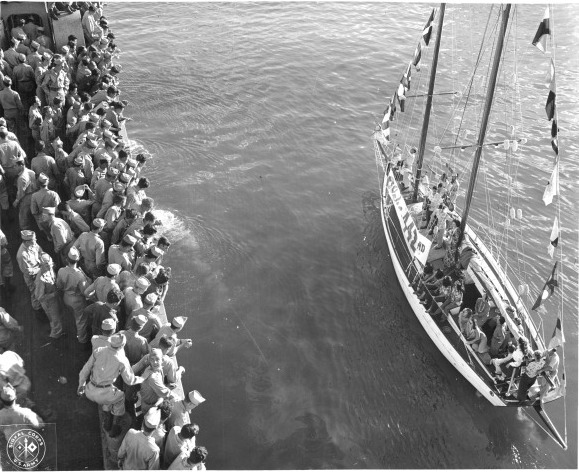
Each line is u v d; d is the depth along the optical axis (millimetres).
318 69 35906
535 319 21172
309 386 18484
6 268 13992
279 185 26922
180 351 19016
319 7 43625
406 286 21266
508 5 16266
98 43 23844
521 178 28062
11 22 24375
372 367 19281
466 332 18453
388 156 26703
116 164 15867
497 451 17125
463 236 21047
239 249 23297
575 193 27344
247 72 35094
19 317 13758
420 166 23484
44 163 15492
